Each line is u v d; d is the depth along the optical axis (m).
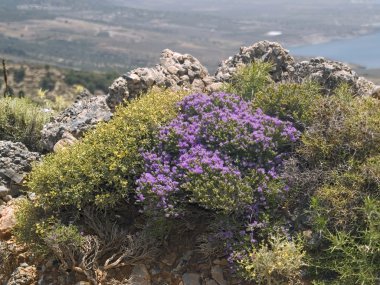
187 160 1.71
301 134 1.84
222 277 1.65
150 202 1.68
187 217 1.75
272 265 1.51
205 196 1.61
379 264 1.52
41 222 1.77
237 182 1.64
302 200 1.71
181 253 1.73
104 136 1.88
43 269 1.75
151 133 1.88
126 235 1.76
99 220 1.80
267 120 1.85
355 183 1.64
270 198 1.68
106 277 1.67
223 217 1.65
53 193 1.76
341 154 1.75
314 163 1.77
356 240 1.59
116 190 1.81
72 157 1.85
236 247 1.61
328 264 1.57
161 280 1.67
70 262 1.72
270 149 1.76
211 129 1.83
